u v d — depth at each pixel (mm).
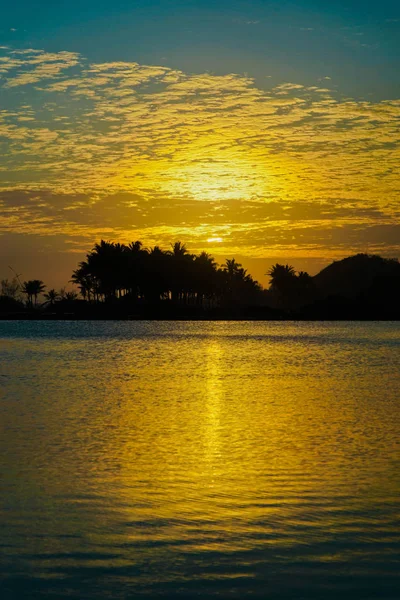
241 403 24641
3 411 22406
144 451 15883
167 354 55188
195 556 9414
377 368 41812
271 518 10984
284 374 37625
